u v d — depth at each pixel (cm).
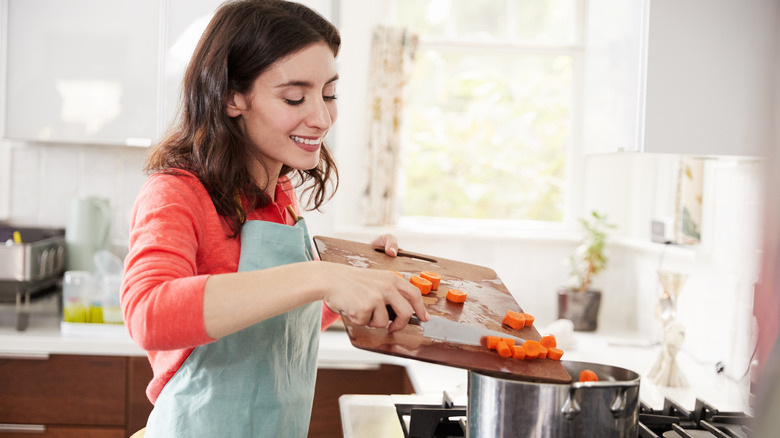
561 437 75
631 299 278
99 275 247
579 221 284
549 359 85
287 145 98
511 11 289
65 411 220
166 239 84
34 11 240
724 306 196
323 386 222
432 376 188
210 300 75
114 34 241
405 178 292
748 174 183
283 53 93
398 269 110
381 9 284
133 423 221
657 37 146
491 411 78
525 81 289
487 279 115
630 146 156
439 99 290
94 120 244
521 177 292
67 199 279
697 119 148
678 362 209
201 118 99
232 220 98
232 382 100
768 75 37
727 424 109
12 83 242
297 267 79
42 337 217
